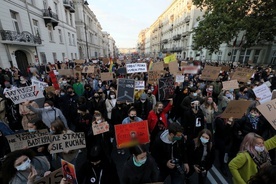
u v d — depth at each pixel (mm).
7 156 1809
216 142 3414
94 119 3088
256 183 1434
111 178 2148
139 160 1924
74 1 34812
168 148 2496
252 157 1995
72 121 4992
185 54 36969
